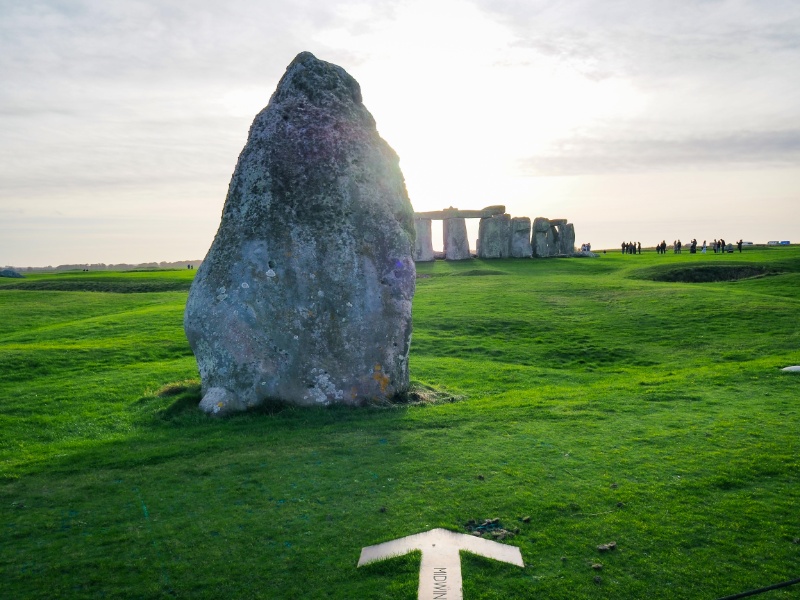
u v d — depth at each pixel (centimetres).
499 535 880
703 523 898
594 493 1005
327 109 1692
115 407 1675
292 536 891
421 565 805
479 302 3475
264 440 1320
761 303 3130
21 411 1648
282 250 1592
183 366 2159
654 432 1305
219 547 866
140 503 1016
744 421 1347
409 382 1736
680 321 2873
